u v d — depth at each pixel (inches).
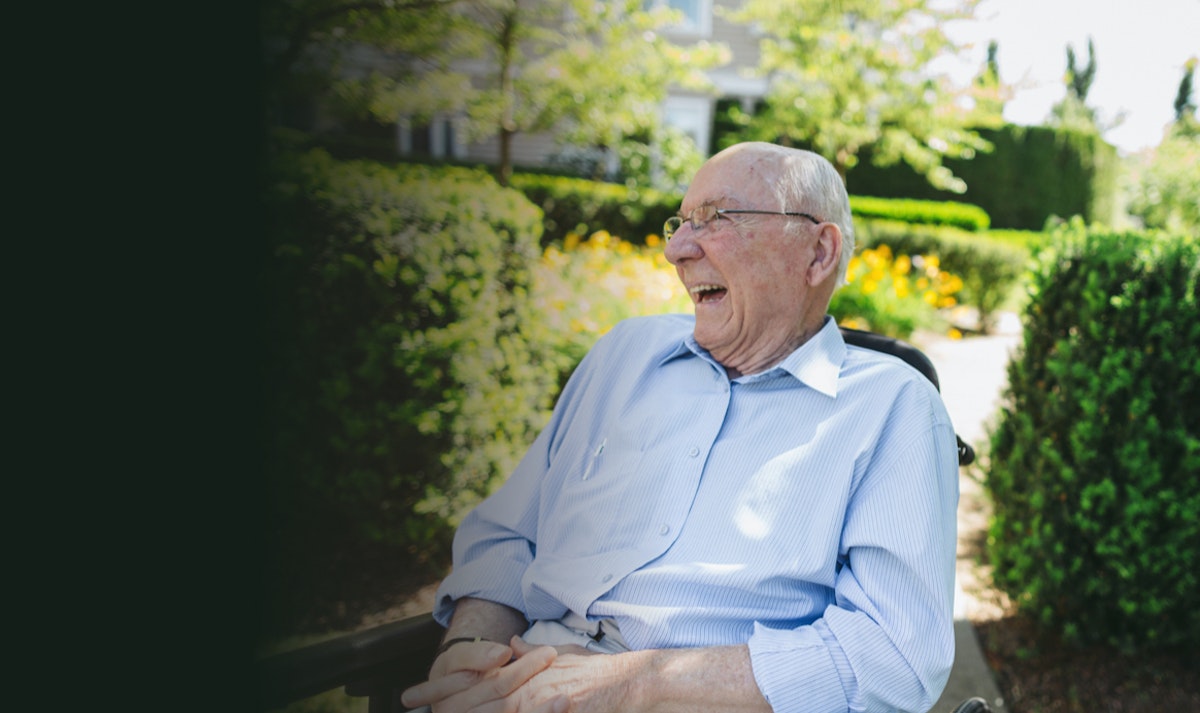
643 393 67.4
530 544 68.5
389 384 120.6
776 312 62.8
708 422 61.9
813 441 58.8
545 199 394.3
